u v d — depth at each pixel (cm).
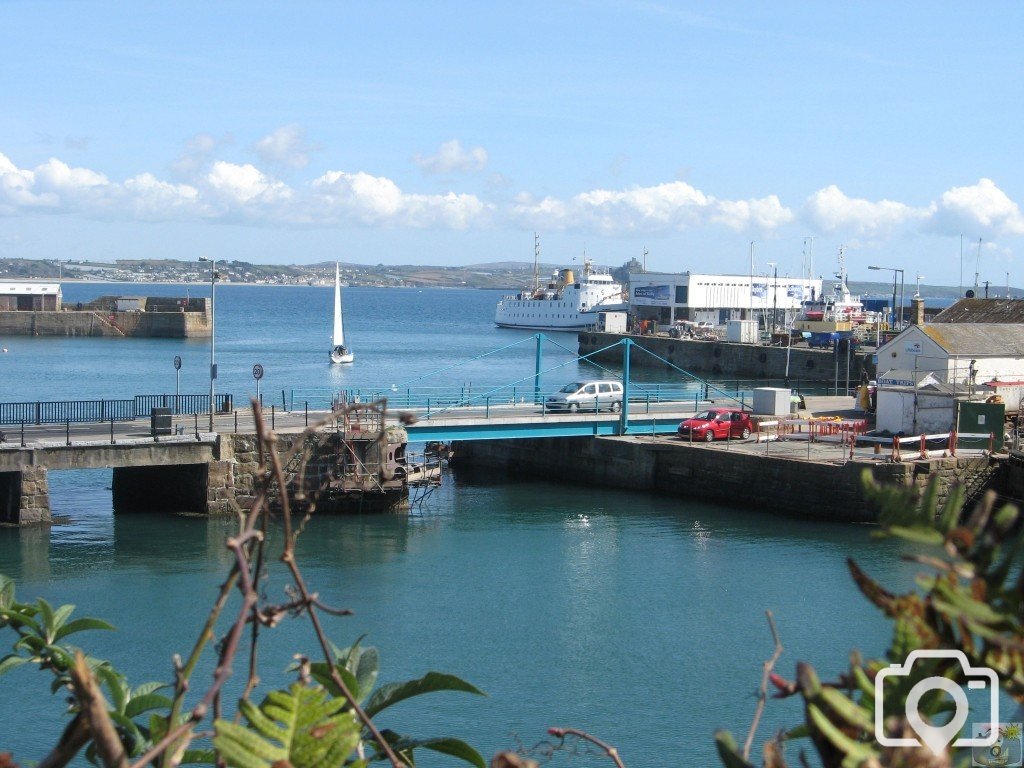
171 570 3359
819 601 3091
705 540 3916
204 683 2300
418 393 8681
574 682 2438
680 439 5156
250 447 4262
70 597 3044
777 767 244
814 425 5238
